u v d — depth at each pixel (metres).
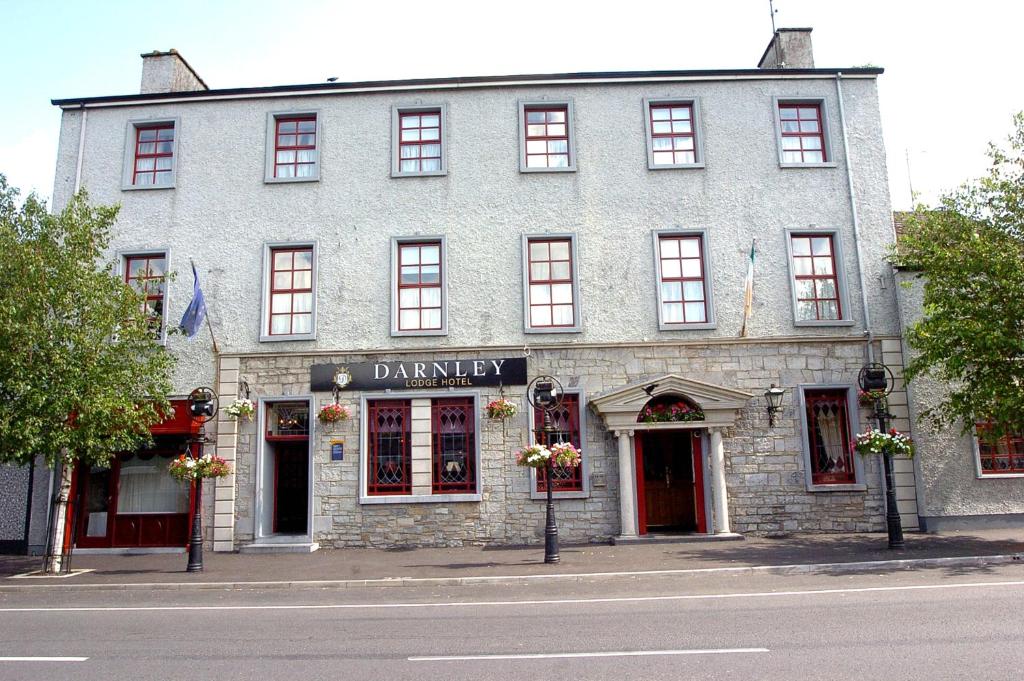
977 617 7.92
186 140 18.28
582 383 16.86
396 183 17.89
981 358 13.78
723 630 7.69
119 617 9.57
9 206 13.94
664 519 17.02
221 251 17.72
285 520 17.92
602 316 17.19
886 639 7.06
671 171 17.86
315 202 17.88
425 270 17.69
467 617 8.88
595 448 16.56
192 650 7.43
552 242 17.70
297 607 10.01
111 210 14.66
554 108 18.36
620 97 18.19
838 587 10.22
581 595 10.34
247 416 16.72
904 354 16.97
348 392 16.94
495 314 17.20
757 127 18.08
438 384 16.84
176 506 17.03
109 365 13.89
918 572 11.40
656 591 10.50
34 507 16.97
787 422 16.72
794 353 17.02
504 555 14.48
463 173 17.88
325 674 6.38
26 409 12.98
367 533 16.41
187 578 12.73
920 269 15.45
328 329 17.25
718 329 17.12
